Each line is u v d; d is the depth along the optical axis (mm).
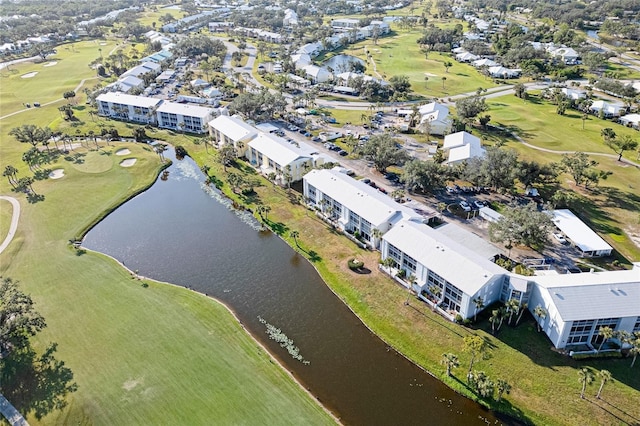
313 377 66250
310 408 60531
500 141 147375
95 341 70438
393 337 73438
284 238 100562
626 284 72688
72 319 75062
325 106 187375
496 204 111375
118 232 103062
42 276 86125
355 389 64250
